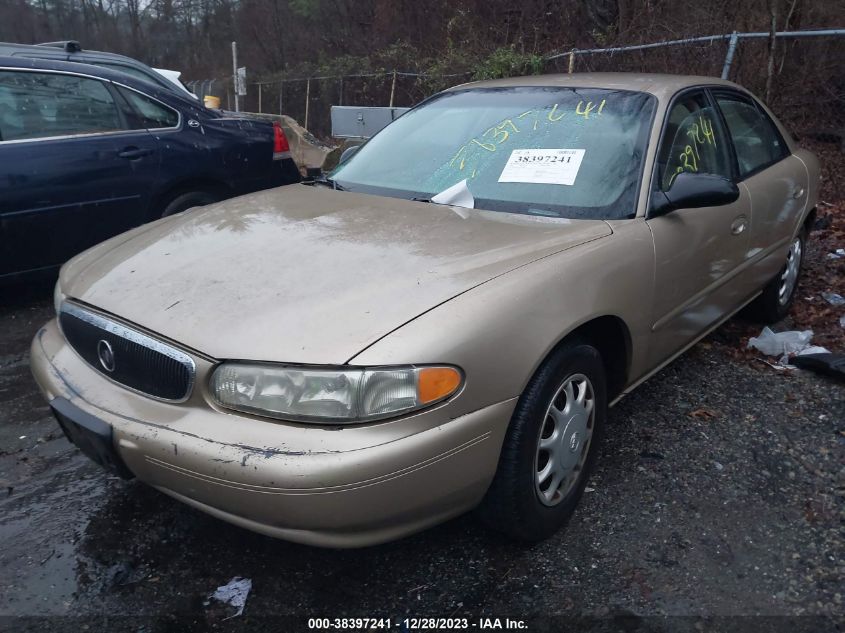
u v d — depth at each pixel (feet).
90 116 16.60
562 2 42.06
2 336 15.16
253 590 8.01
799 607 7.66
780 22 26.53
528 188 10.16
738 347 14.10
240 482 6.64
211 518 9.22
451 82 42.01
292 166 20.26
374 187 11.20
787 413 11.60
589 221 9.37
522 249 8.42
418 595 7.90
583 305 8.23
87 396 7.94
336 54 65.10
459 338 7.02
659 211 9.87
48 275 16.30
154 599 7.89
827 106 25.80
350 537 6.84
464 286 7.53
